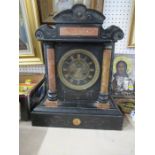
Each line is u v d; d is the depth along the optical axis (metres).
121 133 0.63
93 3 0.77
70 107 0.66
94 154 0.52
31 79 0.92
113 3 0.80
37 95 0.78
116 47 0.86
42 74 0.92
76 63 0.65
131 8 0.77
